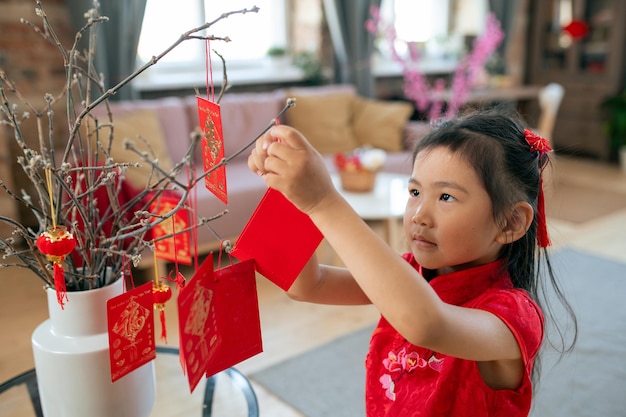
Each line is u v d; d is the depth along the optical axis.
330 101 4.55
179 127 3.81
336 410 2.11
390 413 0.94
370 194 3.21
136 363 0.85
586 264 3.44
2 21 3.59
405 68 4.66
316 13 5.18
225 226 3.29
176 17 4.42
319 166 0.69
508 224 0.88
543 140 0.94
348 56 5.08
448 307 0.75
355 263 0.68
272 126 0.72
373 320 2.77
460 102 4.65
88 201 0.93
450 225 0.85
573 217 4.29
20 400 1.22
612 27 5.94
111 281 0.97
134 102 3.81
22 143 0.87
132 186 2.85
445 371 0.88
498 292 0.87
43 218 0.92
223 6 4.64
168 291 0.92
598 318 2.79
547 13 6.54
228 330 0.83
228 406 1.19
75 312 0.92
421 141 0.95
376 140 4.48
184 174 3.44
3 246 0.92
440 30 6.25
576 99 6.33
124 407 0.96
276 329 2.68
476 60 4.77
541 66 6.66
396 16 5.77
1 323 2.71
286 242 0.81
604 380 2.30
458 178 0.85
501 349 0.79
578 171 5.73
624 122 5.79
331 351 2.50
